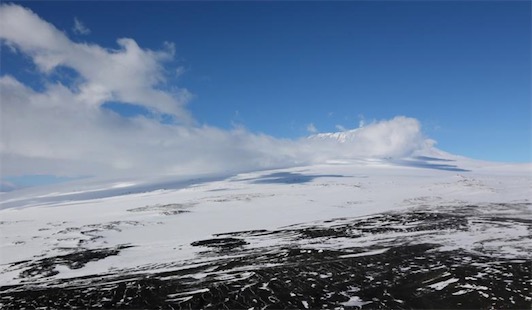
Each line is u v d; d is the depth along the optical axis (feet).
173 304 115.14
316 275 134.72
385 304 109.70
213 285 128.36
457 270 129.39
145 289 128.57
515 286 115.34
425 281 123.95
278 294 119.03
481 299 108.17
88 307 116.47
